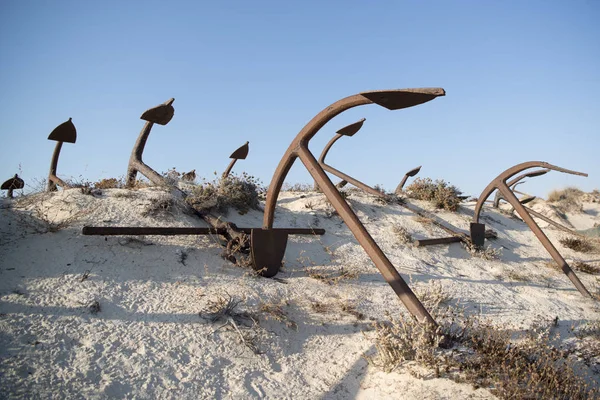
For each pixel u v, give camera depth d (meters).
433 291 7.71
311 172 6.43
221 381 4.73
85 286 5.65
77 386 4.09
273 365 5.25
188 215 8.61
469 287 9.16
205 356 5.02
